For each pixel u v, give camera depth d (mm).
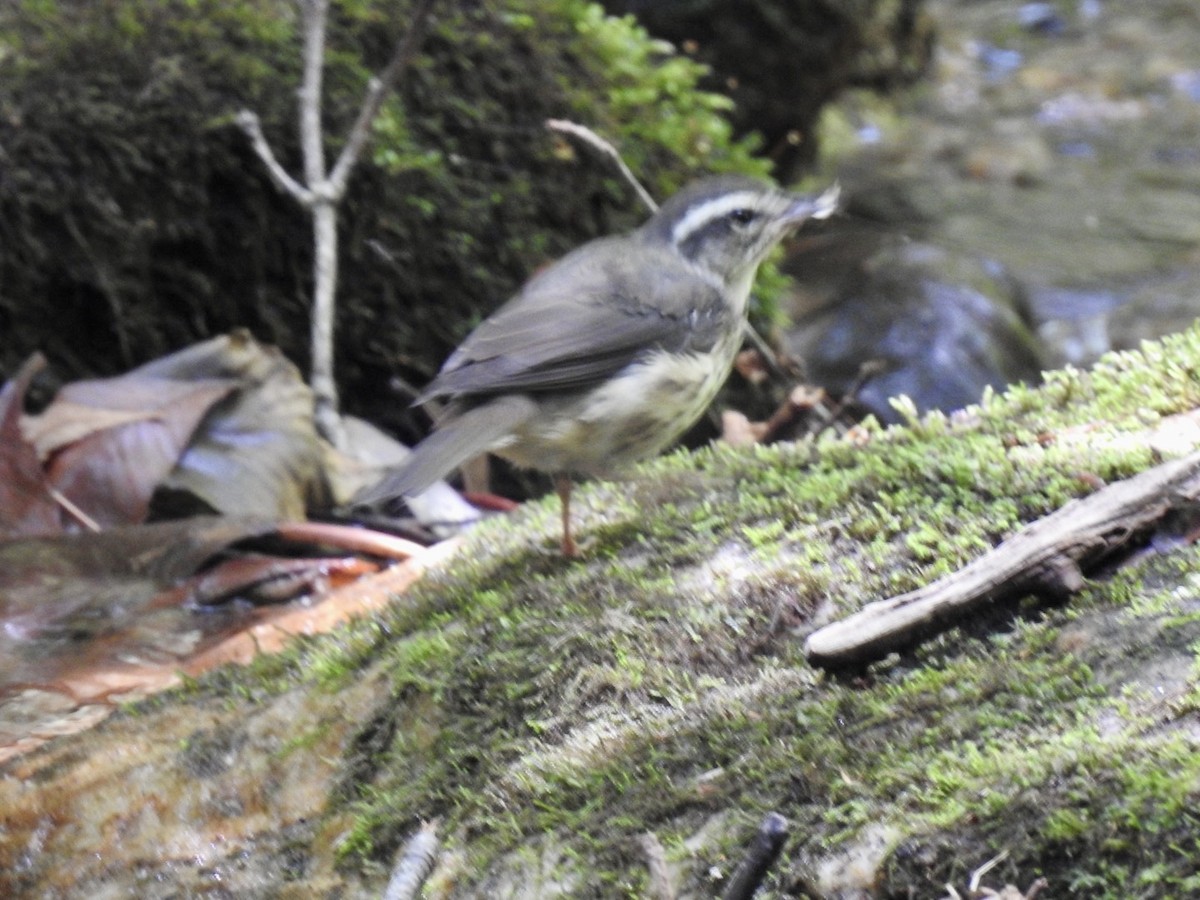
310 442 10609
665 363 7918
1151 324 17203
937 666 5445
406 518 10727
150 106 11891
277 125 12227
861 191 20984
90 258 11844
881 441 7430
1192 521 5582
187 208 12070
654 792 5395
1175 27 27547
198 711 6922
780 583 6207
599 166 13211
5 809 6645
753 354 13344
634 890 5086
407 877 5398
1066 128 23500
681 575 6539
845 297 16578
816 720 5387
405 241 12664
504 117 13055
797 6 18375
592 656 6102
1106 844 4430
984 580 5492
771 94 18922
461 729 6086
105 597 9039
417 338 12906
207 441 10406
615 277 8023
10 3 12289
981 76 25453
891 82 23578
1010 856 4543
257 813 6324
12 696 7953
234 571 9250
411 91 12828
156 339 12211
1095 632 5270
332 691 6664
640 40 14016
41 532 9719
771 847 4449
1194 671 4895
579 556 7055
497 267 12984
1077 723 4910
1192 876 4238
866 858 4766
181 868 6203
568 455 7773
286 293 12555
